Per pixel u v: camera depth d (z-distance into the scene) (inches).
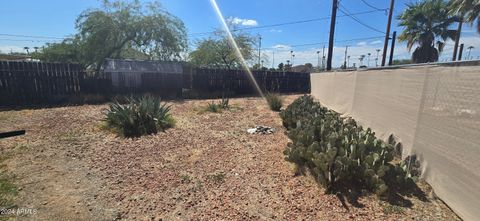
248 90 635.5
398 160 158.4
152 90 485.1
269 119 300.5
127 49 602.2
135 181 133.5
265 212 107.5
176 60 614.5
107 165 154.1
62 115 292.4
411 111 146.8
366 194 119.5
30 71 365.7
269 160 164.6
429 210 108.7
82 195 118.8
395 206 111.0
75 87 409.7
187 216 104.3
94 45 513.7
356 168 129.5
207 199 117.3
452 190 108.2
